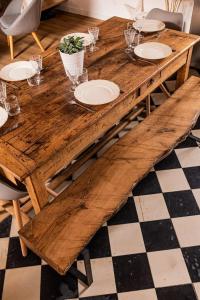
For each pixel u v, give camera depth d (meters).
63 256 1.56
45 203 1.83
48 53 2.55
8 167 1.58
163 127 2.28
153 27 2.84
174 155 2.71
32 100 2.03
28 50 4.49
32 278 1.97
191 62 3.81
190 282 1.90
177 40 2.65
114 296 1.86
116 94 2.01
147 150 2.10
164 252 2.05
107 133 2.83
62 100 2.02
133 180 1.92
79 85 2.11
